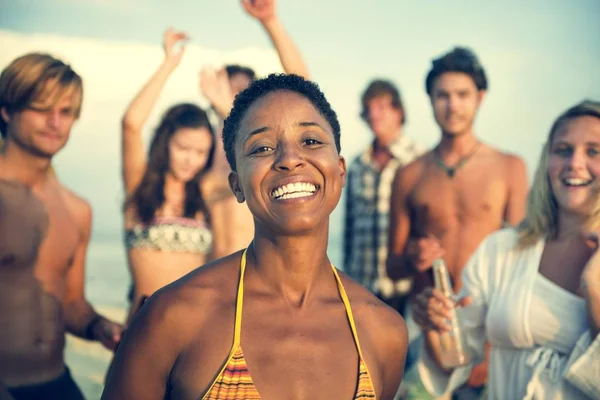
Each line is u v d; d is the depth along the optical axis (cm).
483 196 538
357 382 206
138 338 204
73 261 455
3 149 437
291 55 493
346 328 212
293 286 211
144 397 205
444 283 362
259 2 488
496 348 346
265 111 209
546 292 335
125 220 490
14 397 415
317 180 205
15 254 424
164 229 478
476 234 537
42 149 438
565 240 344
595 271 323
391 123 623
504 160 546
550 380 325
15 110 436
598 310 317
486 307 354
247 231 497
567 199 342
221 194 495
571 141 345
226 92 517
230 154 221
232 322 204
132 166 489
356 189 629
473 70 539
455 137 544
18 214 428
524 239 352
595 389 314
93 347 545
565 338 327
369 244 616
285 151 203
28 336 423
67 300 451
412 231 553
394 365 223
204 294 207
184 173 485
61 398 434
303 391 200
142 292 476
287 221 201
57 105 441
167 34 529
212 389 196
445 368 360
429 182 546
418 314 359
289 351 203
